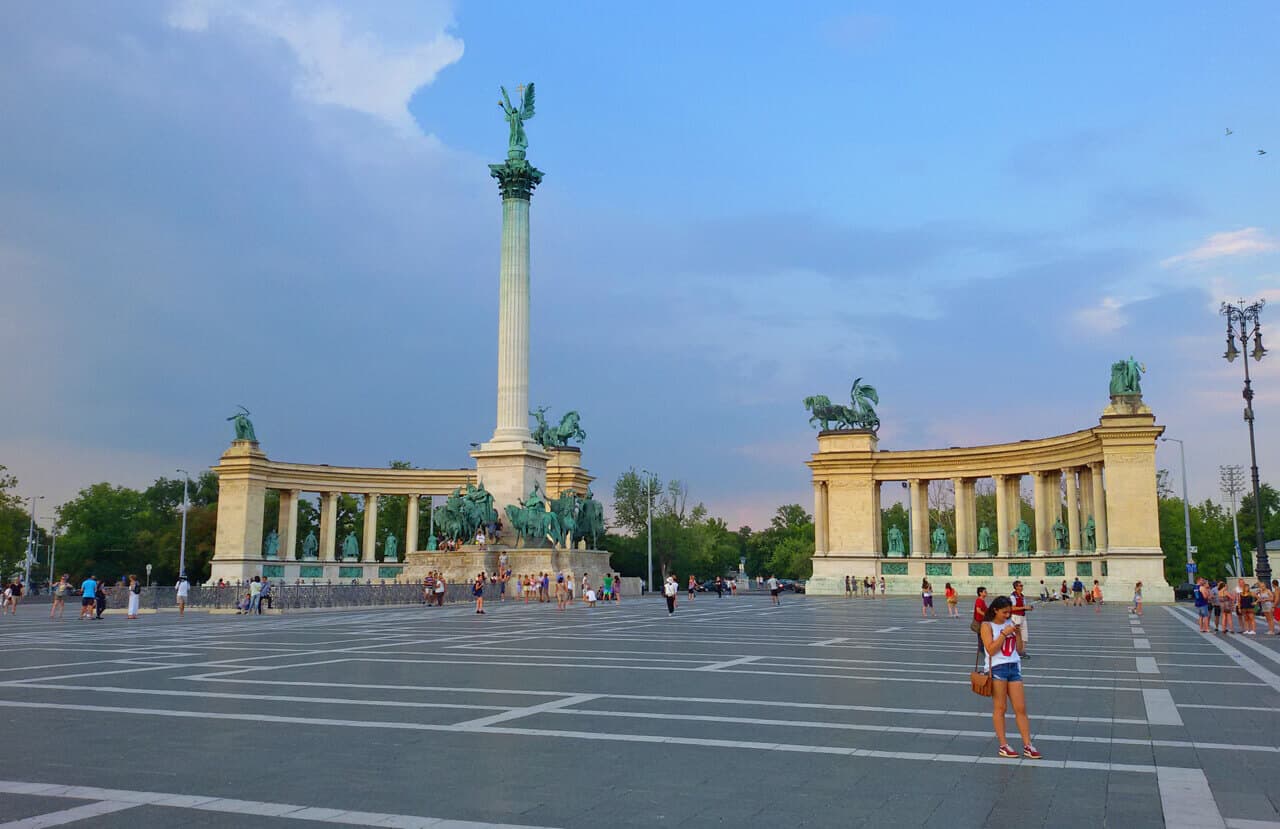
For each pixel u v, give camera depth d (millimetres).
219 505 102562
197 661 27234
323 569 107250
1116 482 75938
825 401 104000
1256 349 55812
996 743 14758
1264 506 151500
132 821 10336
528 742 14758
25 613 65750
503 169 82688
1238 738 15266
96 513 137875
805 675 23672
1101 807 10984
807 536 190875
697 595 110438
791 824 10328
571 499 84750
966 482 97375
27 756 13727
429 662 26844
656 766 13086
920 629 42188
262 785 11992
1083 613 58438
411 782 12156
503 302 82688
